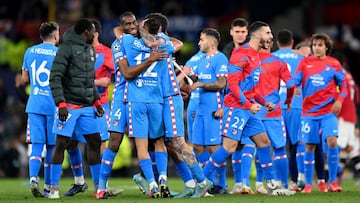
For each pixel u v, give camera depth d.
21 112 66.69
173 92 33.22
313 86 39.47
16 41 74.19
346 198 33.97
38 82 36.75
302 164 41.53
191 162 33.19
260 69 35.78
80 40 34.56
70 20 73.69
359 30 79.50
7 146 65.44
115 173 63.09
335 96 39.66
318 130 39.62
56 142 34.75
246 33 38.03
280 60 36.66
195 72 38.69
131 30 34.78
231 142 35.00
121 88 33.38
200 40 38.62
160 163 33.38
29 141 36.78
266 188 42.28
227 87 37.78
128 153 62.31
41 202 32.19
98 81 38.12
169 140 33.69
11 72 73.00
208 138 38.28
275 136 36.81
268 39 35.06
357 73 75.31
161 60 32.62
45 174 36.91
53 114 36.84
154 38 32.66
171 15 75.25
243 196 35.00
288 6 76.31
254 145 38.44
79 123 34.88
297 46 44.00
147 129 32.97
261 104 35.56
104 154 33.53
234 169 38.56
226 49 39.91
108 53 39.38
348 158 50.03
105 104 38.97
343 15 77.12
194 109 39.47
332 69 39.31
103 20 73.00
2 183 53.75
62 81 34.50
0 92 69.94
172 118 33.12
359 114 56.97
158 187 34.19
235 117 34.81
